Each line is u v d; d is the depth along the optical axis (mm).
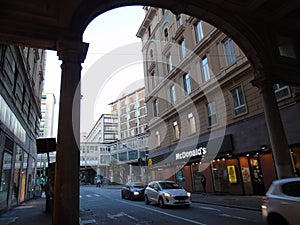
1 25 6332
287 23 11172
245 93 15812
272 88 10359
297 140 12320
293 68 10953
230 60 17297
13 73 14602
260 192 14758
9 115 14000
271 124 9938
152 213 11102
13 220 10445
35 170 28422
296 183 5672
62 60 6707
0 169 12398
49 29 6750
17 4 6492
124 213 11547
